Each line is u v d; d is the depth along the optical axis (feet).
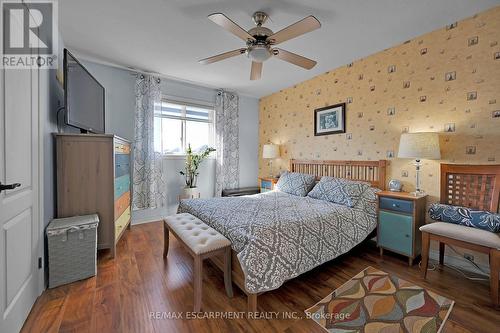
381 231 8.20
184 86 13.24
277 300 5.62
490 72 6.66
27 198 4.97
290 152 13.92
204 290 6.02
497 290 5.30
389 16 6.88
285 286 6.24
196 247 5.34
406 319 4.92
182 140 13.62
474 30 6.90
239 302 5.54
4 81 4.05
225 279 5.74
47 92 6.36
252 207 8.09
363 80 9.90
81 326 4.66
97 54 9.52
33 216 5.26
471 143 7.04
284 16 6.84
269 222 6.20
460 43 7.18
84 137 7.32
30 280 5.06
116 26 7.44
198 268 5.22
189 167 13.17
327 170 11.65
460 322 4.83
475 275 6.76
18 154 4.57
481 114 6.84
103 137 7.60
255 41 6.37
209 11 6.63
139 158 11.66
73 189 7.21
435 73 7.75
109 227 7.75
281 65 10.64
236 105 15.08
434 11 6.68
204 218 7.31
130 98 11.51
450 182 7.32
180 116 13.43
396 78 8.79
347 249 7.15
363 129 9.96
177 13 6.75
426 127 8.02
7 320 4.02
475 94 6.95
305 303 5.50
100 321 4.82
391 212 7.92
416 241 7.43
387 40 8.37
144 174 11.86
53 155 6.91
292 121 13.71
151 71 11.44
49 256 5.91
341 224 7.30
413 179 8.45
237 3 6.28
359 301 5.57
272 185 13.61
